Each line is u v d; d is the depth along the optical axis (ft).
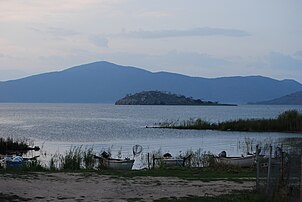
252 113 588.50
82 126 313.32
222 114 550.36
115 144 193.57
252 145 172.55
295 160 63.72
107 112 624.59
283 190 57.88
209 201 59.82
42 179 74.64
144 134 248.93
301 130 253.24
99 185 71.51
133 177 82.89
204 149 174.81
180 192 67.67
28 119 411.34
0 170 85.66
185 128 286.46
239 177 86.74
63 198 59.47
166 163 112.68
